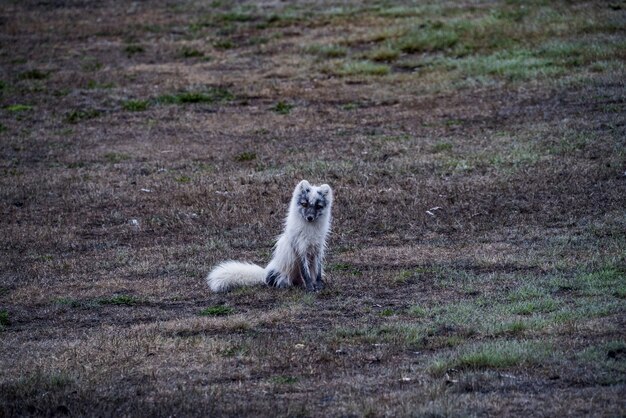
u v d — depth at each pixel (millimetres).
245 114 29484
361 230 20047
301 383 12289
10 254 19359
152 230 20703
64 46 38125
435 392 11609
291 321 15016
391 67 33375
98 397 11922
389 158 24656
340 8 41219
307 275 16438
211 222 20922
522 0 38656
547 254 17906
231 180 23547
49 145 27188
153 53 36812
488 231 19625
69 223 21219
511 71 30984
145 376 12742
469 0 40219
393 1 41562
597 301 15172
